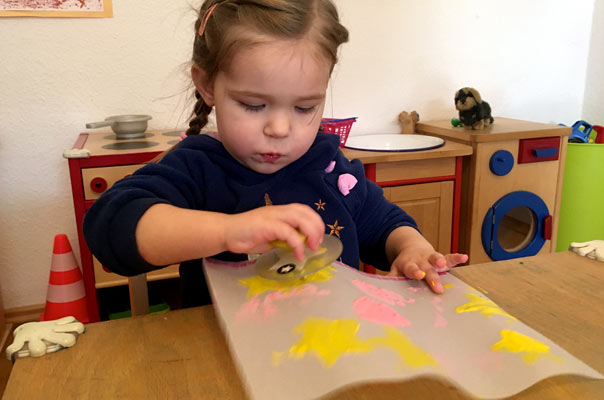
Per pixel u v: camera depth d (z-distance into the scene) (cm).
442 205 175
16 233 172
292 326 46
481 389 39
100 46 166
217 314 49
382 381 39
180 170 71
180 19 170
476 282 61
